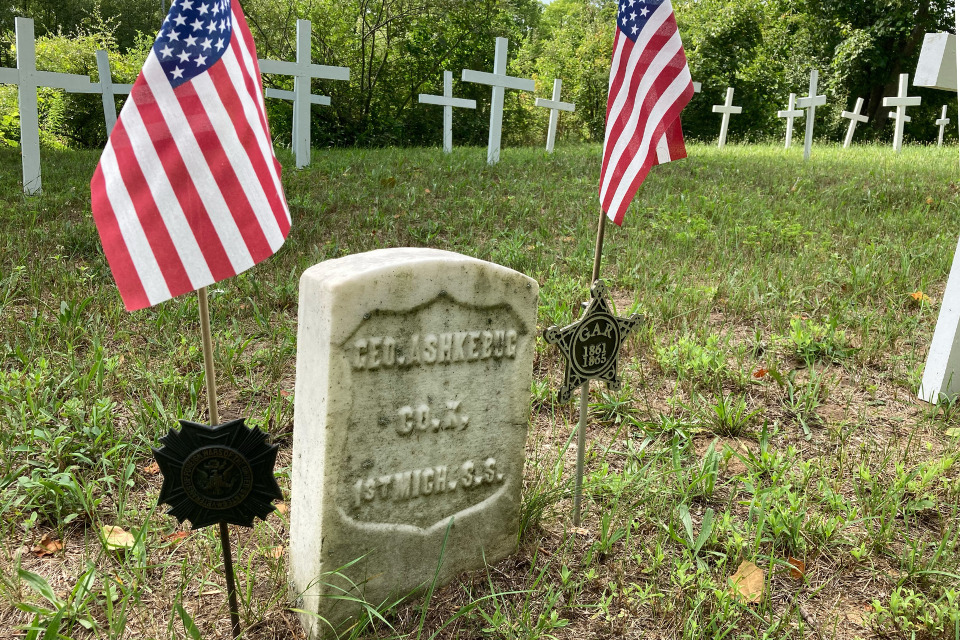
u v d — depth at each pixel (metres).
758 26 28.53
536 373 4.31
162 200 1.89
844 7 28.47
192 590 2.54
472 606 2.36
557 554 2.82
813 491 3.20
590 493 3.17
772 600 2.58
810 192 9.29
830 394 4.14
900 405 4.04
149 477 3.15
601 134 29.88
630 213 7.74
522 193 8.65
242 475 2.10
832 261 6.20
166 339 4.36
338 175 9.55
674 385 4.21
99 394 3.59
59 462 3.09
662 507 3.05
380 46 22.73
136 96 1.86
